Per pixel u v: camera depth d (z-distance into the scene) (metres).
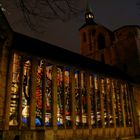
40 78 18.23
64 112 19.06
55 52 22.34
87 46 47.00
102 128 22.48
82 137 19.83
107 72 26.91
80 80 21.78
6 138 13.90
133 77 35.72
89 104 21.75
